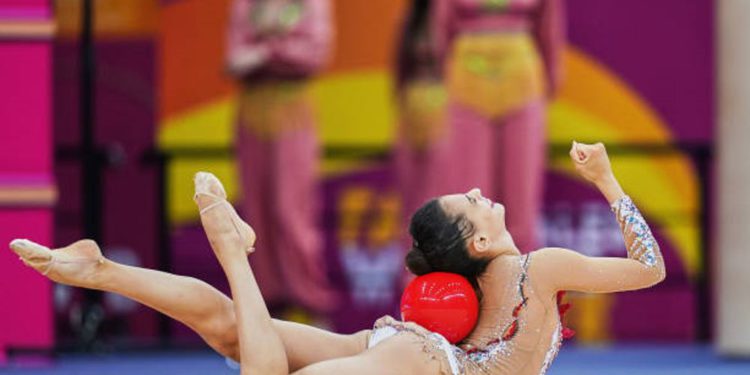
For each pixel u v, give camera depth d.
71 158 26.12
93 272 11.14
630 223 11.73
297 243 26.11
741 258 25.11
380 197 26.30
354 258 26.38
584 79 26.45
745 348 24.95
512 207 25.86
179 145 26.14
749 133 25.14
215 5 26.08
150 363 24.81
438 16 25.88
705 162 26.80
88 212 25.86
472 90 25.80
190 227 26.30
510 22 25.72
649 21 26.56
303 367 11.74
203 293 11.49
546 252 11.73
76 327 26.00
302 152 26.03
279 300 26.19
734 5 25.31
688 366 24.16
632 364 24.38
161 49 26.14
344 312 26.38
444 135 25.91
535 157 25.86
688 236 26.89
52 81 25.94
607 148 26.61
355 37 26.08
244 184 26.08
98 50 26.08
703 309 26.98
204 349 26.39
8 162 24.06
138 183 26.25
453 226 11.68
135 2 26.11
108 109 26.14
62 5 25.94
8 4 24.03
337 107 26.16
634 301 26.94
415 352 11.32
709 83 26.70
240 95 26.06
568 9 26.38
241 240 11.48
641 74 26.61
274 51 25.64
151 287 11.31
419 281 11.71
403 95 26.08
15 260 24.11
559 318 11.79
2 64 24.05
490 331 11.65
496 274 11.73
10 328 24.16
